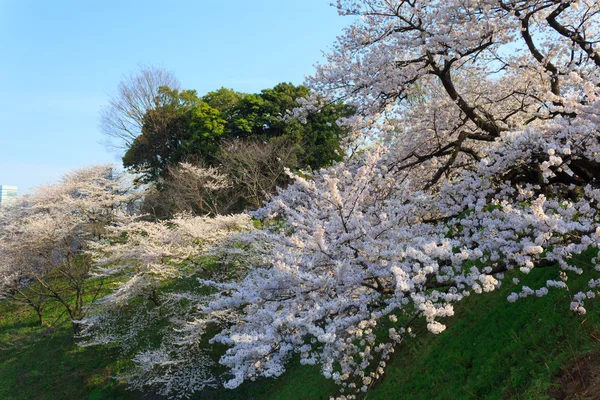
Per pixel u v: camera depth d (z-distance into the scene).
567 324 5.15
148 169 29.55
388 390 6.95
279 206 8.63
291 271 5.03
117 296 14.55
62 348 17.05
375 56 7.93
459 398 5.51
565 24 8.32
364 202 7.49
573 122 5.77
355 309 5.28
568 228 4.61
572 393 4.23
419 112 8.91
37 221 18.41
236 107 27.94
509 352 5.55
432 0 7.80
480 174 6.43
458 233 6.55
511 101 9.21
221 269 14.81
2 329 19.31
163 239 15.08
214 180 22.94
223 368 13.39
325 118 23.78
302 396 9.12
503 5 6.93
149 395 13.73
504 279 7.13
